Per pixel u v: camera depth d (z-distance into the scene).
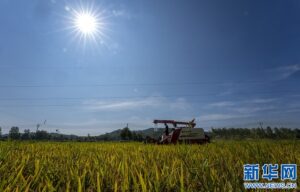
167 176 3.55
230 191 2.88
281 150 7.32
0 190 2.92
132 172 3.77
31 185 3.32
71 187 3.22
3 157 5.27
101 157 5.84
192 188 3.13
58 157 6.52
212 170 3.89
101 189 3.21
